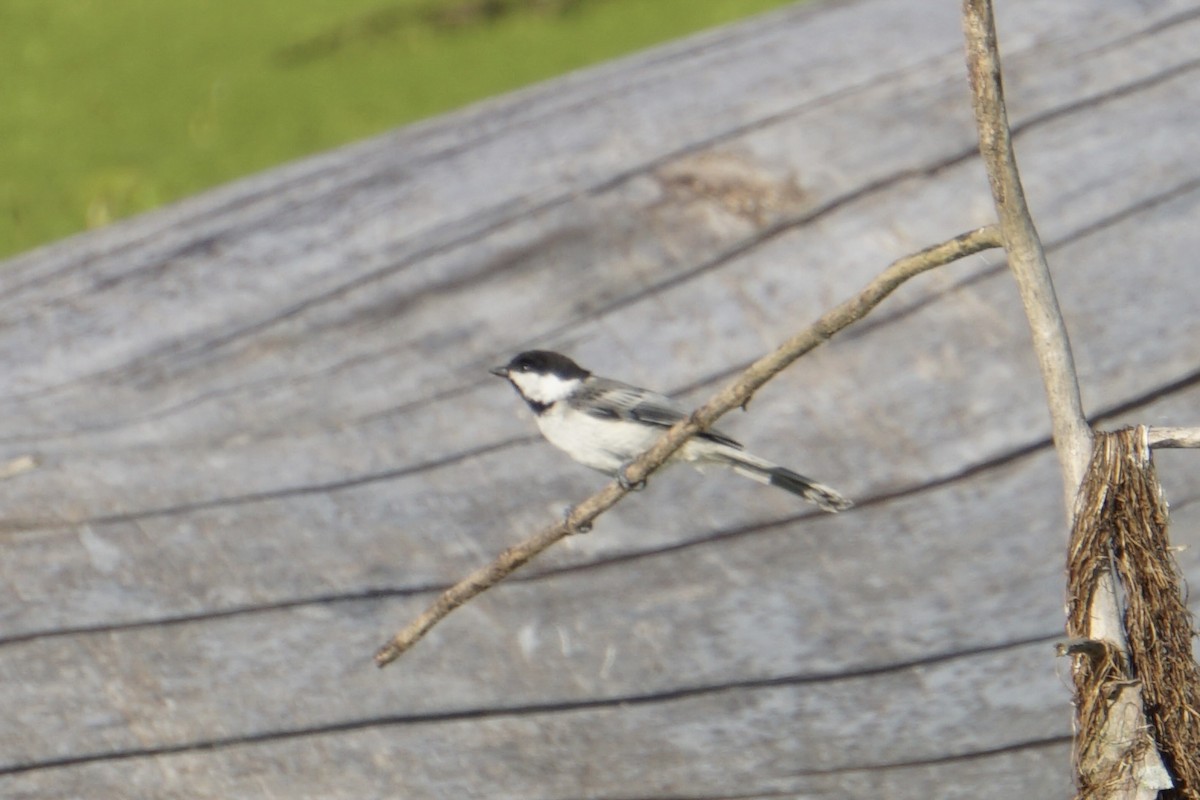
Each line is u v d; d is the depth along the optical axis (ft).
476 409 34.55
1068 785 26.78
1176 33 40.24
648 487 32.48
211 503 32.42
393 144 44.29
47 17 103.91
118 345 37.19
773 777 26.99
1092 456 18.07
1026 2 42.32
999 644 28.86
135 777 27.30
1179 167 36.78
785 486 27.27
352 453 33.65
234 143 79.66
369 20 99.25
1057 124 38.09
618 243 37.55
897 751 27.25
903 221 36.50
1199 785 18.57
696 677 28.66
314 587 30.53
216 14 103.35
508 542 31.53
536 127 42.22
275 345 36.58
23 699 28.43
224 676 28.86
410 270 37.86
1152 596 18.29
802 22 44.93
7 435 34.45
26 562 31.12
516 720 28.09
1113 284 34.83
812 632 29.35
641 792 26.81
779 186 37.83
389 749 27.66
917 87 39.96
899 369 34.35
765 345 35.04
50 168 77.71
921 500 31.86
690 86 42.19
